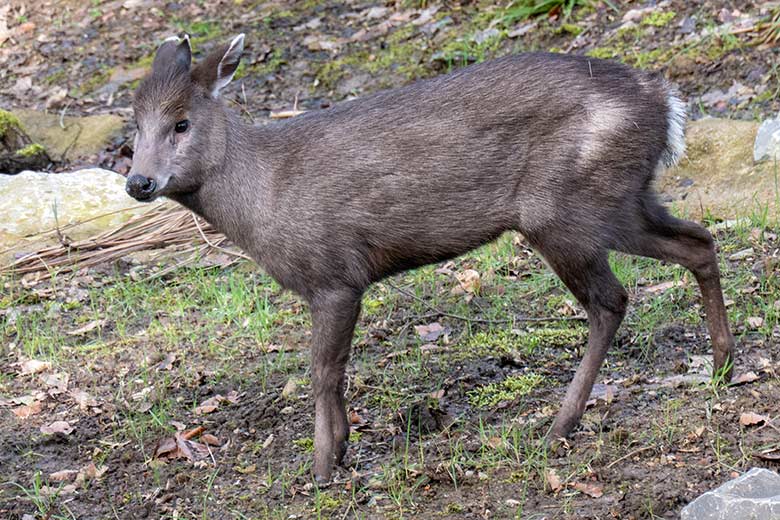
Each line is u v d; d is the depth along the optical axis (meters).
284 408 8.45
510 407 8.05
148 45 16.62
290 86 14.95
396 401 8.38
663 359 8.47
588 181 7.40
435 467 7.23
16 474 7.87
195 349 9.66
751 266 9.59
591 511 6.59
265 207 7.45
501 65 7.59
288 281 7.55
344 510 7.01
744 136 11.30
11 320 10.52
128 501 7.42
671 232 7.71
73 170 13.88
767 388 7.68
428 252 7.63
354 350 9.33
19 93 16.05
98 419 8.62
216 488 7.46
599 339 7.58
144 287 10.94
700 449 7.08
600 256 7.52
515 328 9.38
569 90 7.39
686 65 12.91
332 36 15.79
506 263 10.53
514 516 6.65
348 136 7.47
